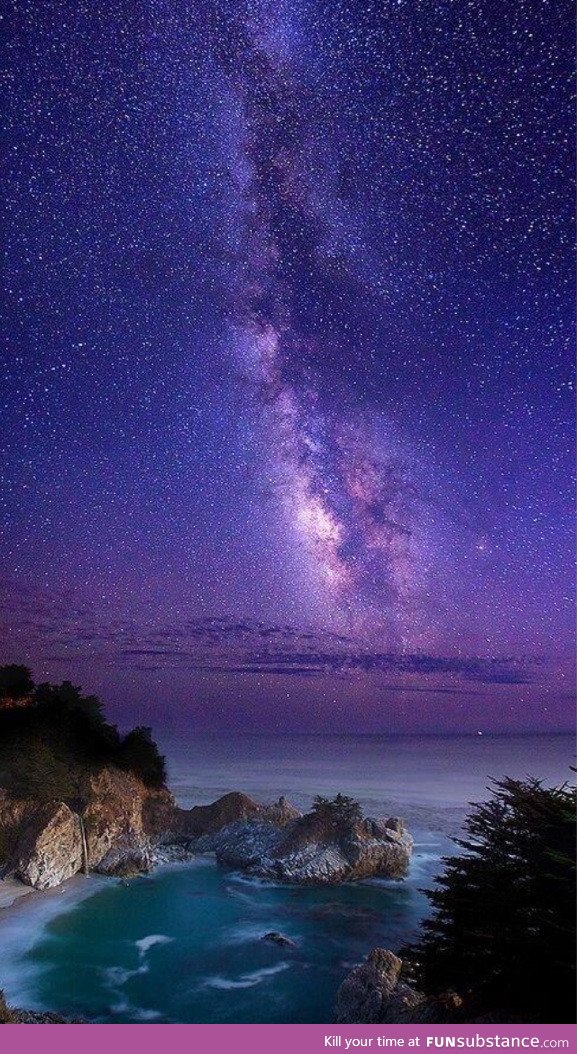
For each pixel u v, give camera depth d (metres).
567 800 13.48
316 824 42.38
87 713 49.25
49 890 35.75
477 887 14.18
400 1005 19.36
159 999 24.88
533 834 13.48
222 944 30.05
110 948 29.34
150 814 46.34
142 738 50.38
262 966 27.84
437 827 60.78
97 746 47.22
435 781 105.50
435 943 14.43
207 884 38.56
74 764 43.75
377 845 40.53
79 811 40.59
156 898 35.88
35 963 27.59
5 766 41.25
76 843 38.34
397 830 44.34
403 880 40.12
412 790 92.81
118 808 42.28
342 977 26.92
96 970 27.22
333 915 34.12
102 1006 24.34
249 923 32.78
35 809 38.72
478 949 13.07
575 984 11.55
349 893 37.62
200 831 46.56
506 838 13.76
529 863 13.12
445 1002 14.54
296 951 29.41
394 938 31.20
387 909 35.19
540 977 11.84
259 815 47.28
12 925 31.27
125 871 38.97
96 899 35.38
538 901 12.50
